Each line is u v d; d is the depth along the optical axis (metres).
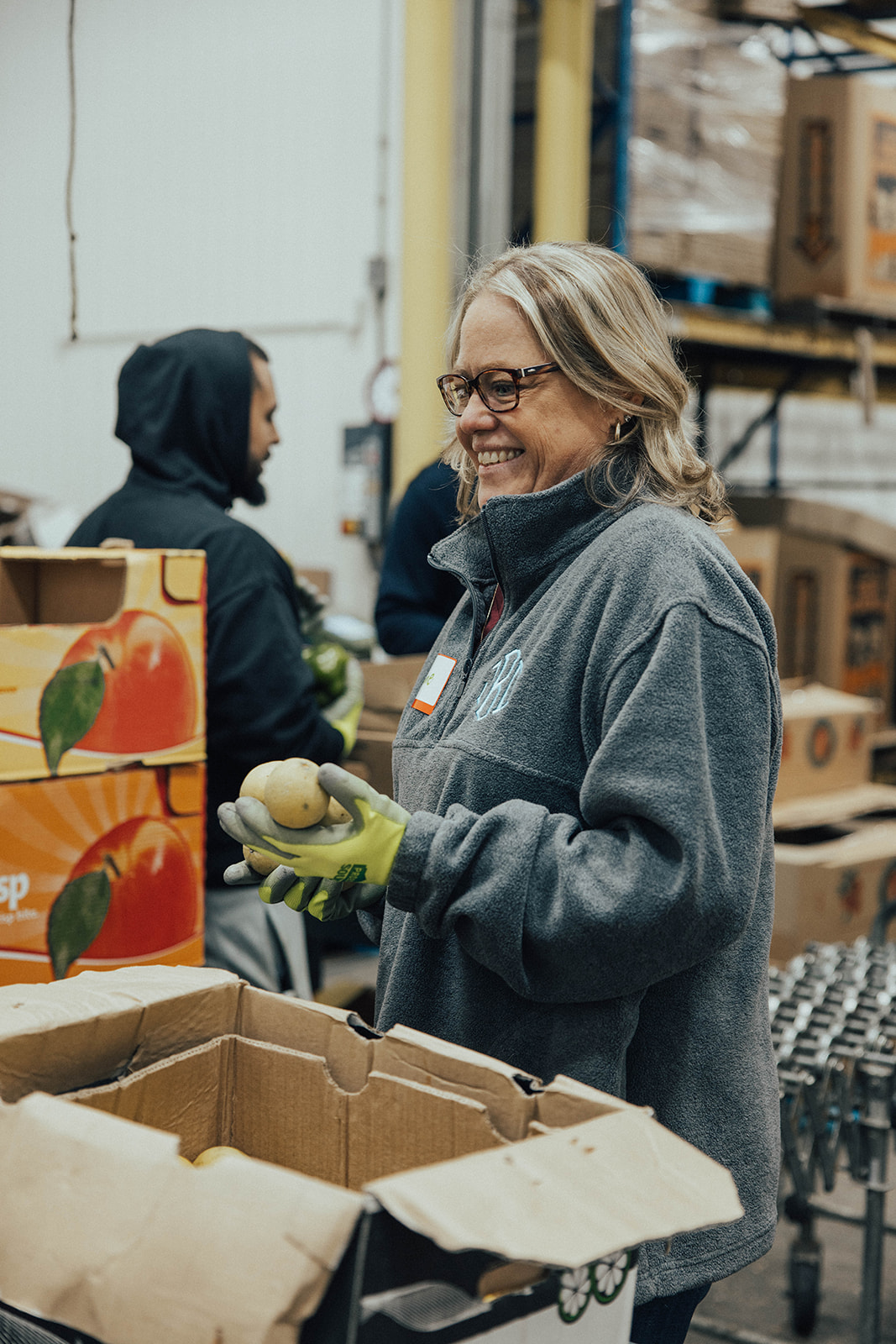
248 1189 0.66
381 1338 0.64
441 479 2.71
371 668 2.54
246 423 2.06
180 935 1.60
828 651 4.16
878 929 3.15
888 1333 2.28
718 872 0.95
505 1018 1.06
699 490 1.13
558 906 0.96
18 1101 0.85
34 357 5.34
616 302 1.10
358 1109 0.91
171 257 4.89
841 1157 2.84
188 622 1.59
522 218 4.42
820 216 4.25
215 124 4.71
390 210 4.32
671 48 3.84
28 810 1.45
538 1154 0.71
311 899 1.08
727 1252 1.05
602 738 1.00
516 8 4.36
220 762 1.87
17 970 1.45
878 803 3.47
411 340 3.86
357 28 4.32
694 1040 1.06
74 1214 0.69
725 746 0.98
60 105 4.83
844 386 6.23
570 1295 0.73
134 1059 0.94
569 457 1.11
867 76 5.88
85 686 1.49
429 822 1.00
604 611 1.02
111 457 5.16
